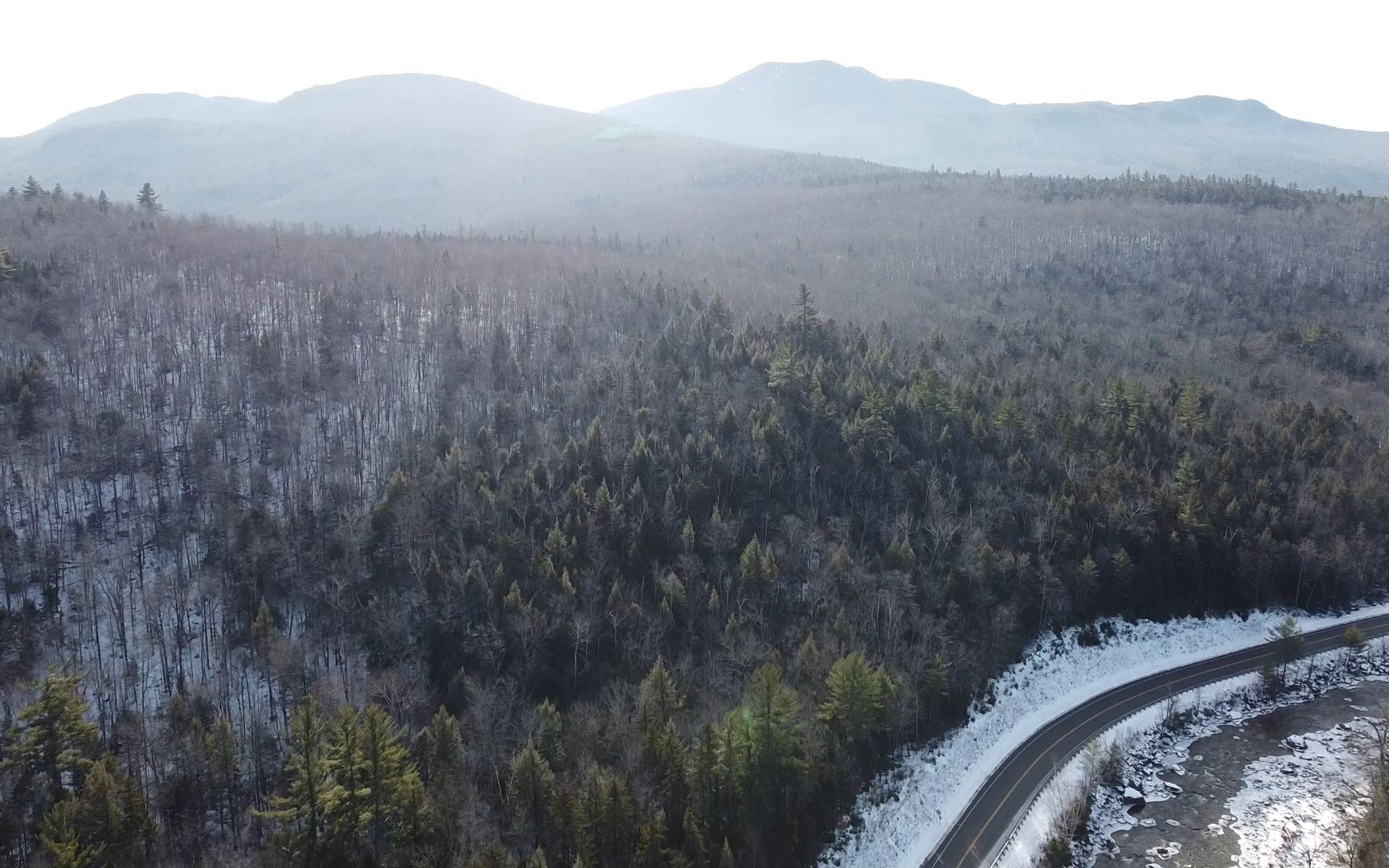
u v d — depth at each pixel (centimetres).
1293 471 12769
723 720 7425
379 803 6278
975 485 11544
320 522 10506
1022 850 7212
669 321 15788
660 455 11081
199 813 7119
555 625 8506
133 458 11494
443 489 10425
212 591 9775
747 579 9488
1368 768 8344
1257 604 11394
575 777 6944
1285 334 19088
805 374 13088
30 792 6781
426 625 8788
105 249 16212
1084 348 17725
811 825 7288
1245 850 7275
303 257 17812
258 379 13100
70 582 10025
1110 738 8750
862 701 7725
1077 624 10562
